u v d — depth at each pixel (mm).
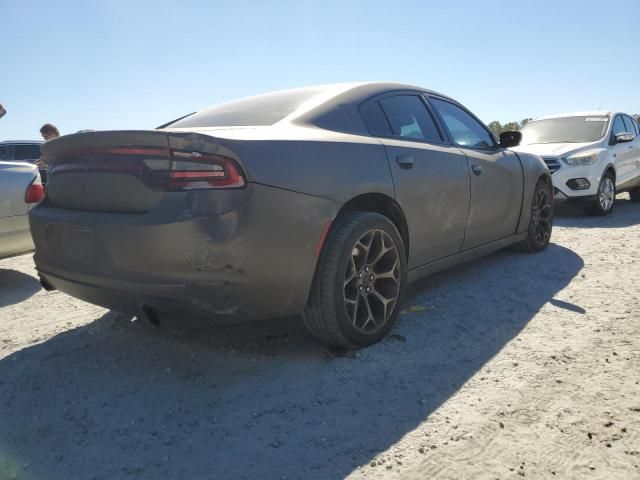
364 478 1902
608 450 2031
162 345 3033
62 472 1995
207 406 2402
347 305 2812
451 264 3826
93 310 3797
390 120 3412
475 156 3990
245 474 1941
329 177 2695
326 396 2455
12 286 4613
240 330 3213
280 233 2457
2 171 4383
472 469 1938
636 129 9562
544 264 4699
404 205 3186
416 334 3148
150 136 2336
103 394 2533
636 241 5605
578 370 2666
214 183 2297
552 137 8516
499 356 2857
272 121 2994
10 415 2391
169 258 2277
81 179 2609
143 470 1986
